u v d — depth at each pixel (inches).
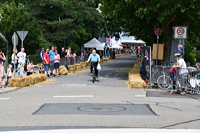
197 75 507.2
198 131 258.7
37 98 435.5
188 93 513.7
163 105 383.9
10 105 377.1
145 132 252.1
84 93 487.5
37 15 1489.9
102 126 271.1
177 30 649.6
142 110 347.3
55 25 1469.0
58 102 399.2
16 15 1270.9
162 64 765.3
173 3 650.2
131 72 730.2
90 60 666.8
